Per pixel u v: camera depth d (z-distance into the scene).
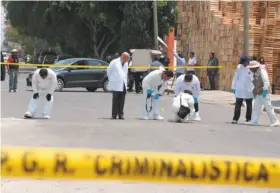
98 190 10.79
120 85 23.64
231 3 49.19
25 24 93.31
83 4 73.62
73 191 10.66
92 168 4.31
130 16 68.50
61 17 82.94
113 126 20.67
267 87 23.38
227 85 45.91
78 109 28.05
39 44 150.00
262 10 44.91
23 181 11.31
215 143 17.31
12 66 38.66
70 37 87.88
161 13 71.56
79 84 42.44
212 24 49.47
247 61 23.86
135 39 68.88
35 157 4.25
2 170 4.20
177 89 24.02
